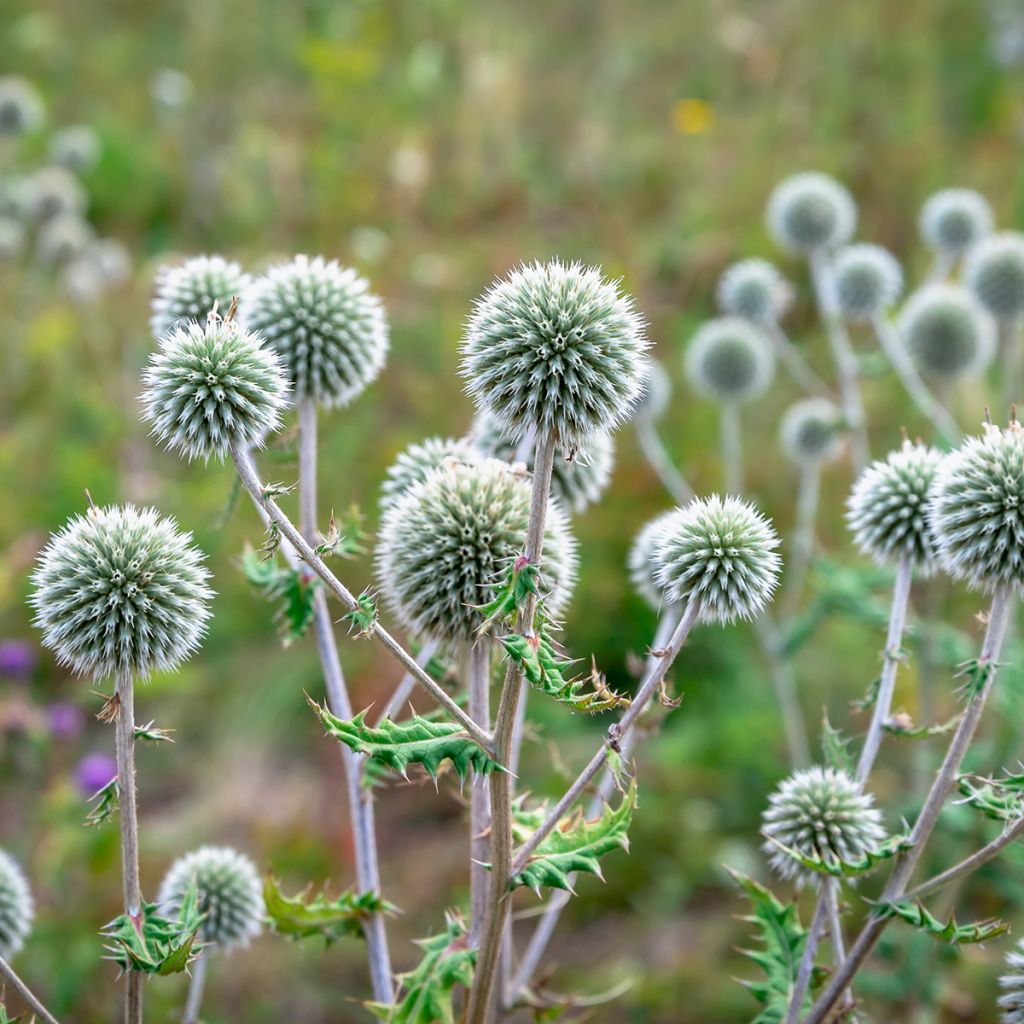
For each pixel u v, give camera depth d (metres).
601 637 0.97
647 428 0.88
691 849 0.89
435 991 0.59
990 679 0.58
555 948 0.87
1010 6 1.50
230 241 1.39
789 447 0.90
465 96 1.53
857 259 0.94
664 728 0.95
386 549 0.63
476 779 0.61
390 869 0.89
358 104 1.51
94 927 0.82
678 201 1.40
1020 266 0.91
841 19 1.57
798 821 0.62
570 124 1.56
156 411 0.58
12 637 0.98
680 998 0.83
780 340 0.95
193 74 1.63
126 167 1.54
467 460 0.66
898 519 0.65
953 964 0.78
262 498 0.56
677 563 0.59
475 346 0.58
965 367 0.92
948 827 0.76
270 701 0.97
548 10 1.77
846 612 0.80
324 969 0.85
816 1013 0.59
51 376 1.22
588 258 1.29
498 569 0.61
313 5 1.69
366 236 1.29
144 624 0.57
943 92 1.50
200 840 0.90
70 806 0.82
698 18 1.67
